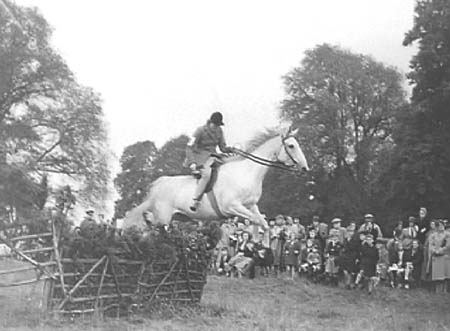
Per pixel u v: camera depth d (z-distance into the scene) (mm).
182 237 14758
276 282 20266
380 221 41469
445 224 20969
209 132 17219
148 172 63375
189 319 13531
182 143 64062
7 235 12242
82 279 12445
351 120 62469
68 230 12453
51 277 12117
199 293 15453
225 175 17094
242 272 21438
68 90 53750
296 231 23344
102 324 11992
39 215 12492
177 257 14469
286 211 60125
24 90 52312
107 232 12953
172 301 14477
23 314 12008
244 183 17016
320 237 23312
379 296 18859
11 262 12438
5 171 14227
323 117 61219
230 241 23078
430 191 35406
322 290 19562
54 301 12250
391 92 62500
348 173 61531
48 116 53125
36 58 52031
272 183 60438
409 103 36875
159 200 17672
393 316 15500
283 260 22641
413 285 20766
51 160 52438
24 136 50625
